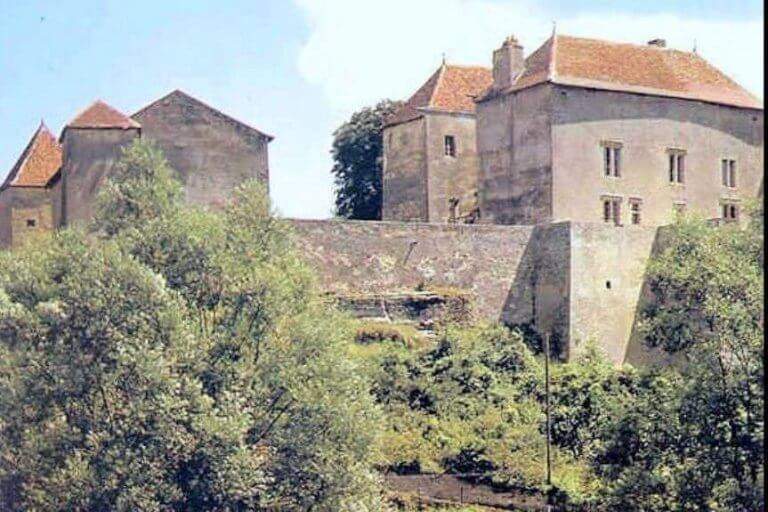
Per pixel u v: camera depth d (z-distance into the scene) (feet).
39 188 271.49
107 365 182.80
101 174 254.68
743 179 304.71
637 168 289.94
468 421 225.76
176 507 177.06
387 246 260.62
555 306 264.72
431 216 316.81
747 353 189.67
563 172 281.95
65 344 184.75
